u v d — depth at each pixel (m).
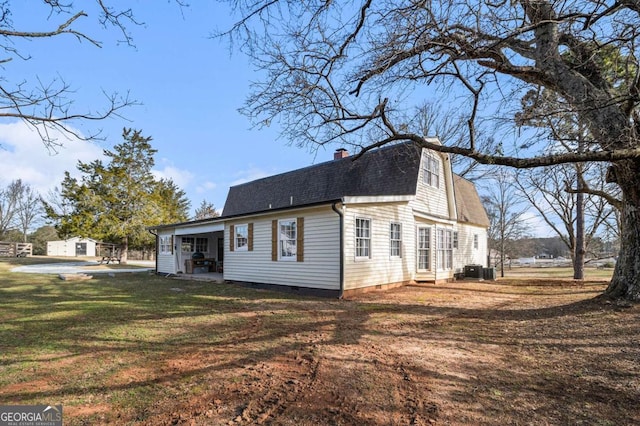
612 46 6.42
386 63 6.52
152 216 28.95
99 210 27.38
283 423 3.08
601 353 4.84
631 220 7.34
